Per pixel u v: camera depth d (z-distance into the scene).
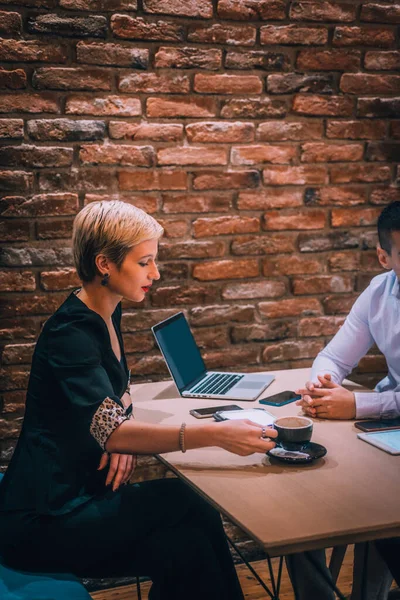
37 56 2.29
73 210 2.40
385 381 2.15
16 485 1.54
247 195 2.57
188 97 2.46
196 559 1.47
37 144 2.34
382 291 2.07
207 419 1.80
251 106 2.53
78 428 1.53
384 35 2.63
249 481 1.41
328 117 2.62
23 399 2.43
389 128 2.70
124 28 2.36
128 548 1.51
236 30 2.47
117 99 2.39
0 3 2.24
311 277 2.70
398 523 1.23
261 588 2.42
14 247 2.36
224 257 2.59
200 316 2.59
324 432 1.69
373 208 2.73
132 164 2.43
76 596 1.42
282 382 2.15
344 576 2.45
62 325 1.54
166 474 2.60
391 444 1.59
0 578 1.49
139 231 1.57
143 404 1.95
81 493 1.56
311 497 1.33
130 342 2.53
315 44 2.56
